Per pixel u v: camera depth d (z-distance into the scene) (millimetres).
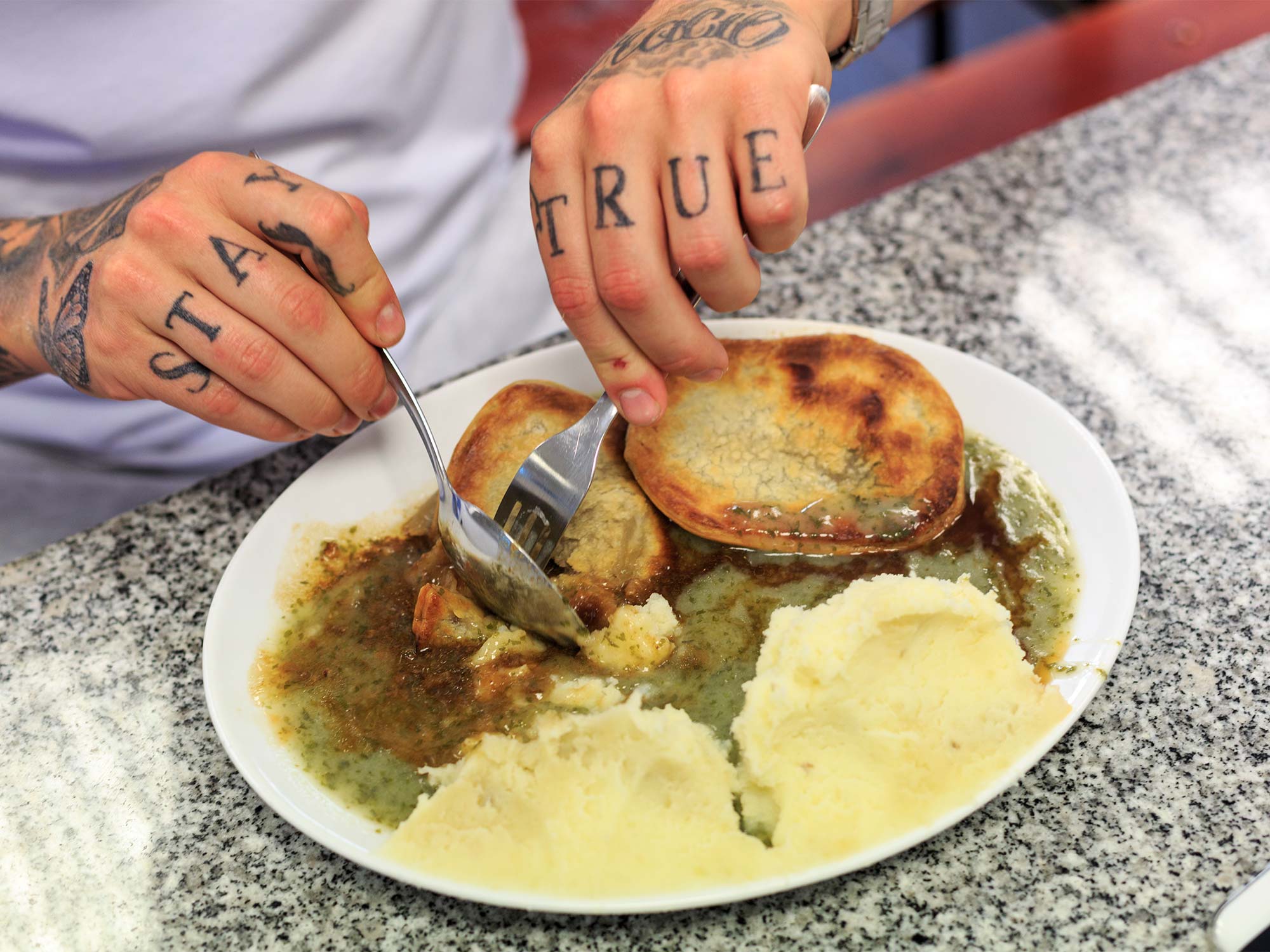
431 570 804
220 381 750
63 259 787
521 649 746
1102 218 1114
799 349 875
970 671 643
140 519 929
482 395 913
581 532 803
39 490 1231
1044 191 1164
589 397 895
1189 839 600
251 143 1163
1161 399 900
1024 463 808
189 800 702
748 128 631
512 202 1422
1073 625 694
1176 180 1150
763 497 800
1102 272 1044
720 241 628
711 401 858
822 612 647
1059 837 610
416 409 754
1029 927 571
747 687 634
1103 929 565
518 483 752
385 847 601
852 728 626
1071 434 797
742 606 758
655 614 741
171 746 740
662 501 807
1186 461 841
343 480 859
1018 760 600
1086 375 933
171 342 737
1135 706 675
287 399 741
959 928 575
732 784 621
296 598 802
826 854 572
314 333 718
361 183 1237
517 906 565
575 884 568
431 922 613
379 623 780
